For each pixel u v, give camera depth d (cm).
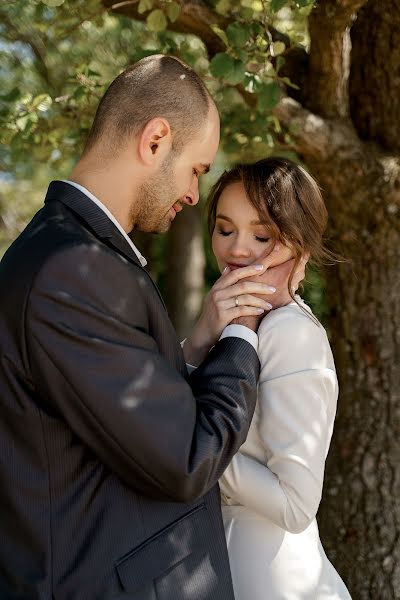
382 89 416
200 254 998
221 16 400
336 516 437
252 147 475
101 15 429
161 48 436
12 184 918
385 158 416
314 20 388
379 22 410
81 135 465
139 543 214
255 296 248
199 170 244
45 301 206
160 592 213
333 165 418
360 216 425
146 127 229
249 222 248
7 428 213
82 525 211
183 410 211
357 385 437
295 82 426
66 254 210
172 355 228
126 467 209
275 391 237
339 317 443
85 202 225
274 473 236
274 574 239
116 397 205
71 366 204
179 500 211
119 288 215
